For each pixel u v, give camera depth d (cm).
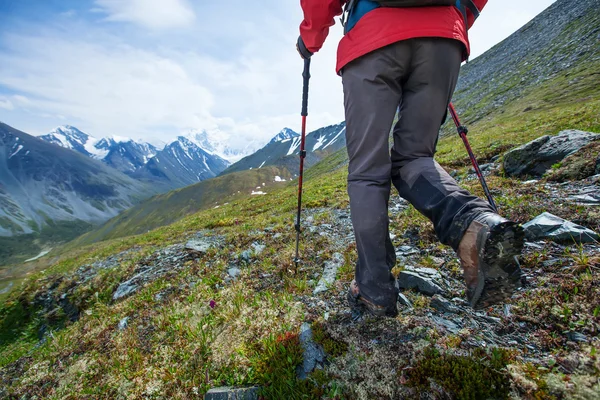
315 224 813
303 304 385
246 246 774
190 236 1439
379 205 222
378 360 251
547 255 333
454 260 402
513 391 196
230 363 321
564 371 199
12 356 798
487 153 1218
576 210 421
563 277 291
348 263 474
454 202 188
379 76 214
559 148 687
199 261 762
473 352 234
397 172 235
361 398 229
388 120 219
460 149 1579
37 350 655
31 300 1259
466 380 212
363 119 222
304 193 1739
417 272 370
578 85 3372
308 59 335
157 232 2242
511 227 158
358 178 231
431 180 206
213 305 432
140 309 585
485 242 165
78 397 379
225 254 757
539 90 4119
